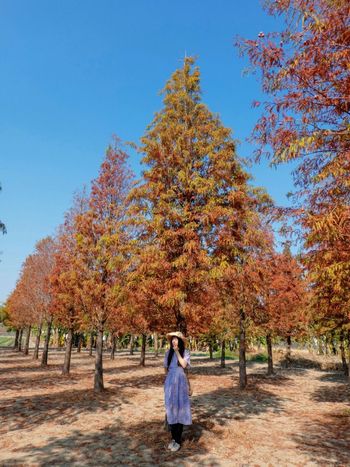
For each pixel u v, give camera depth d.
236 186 8.25
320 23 3.53
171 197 8.36
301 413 9.47
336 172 3.68
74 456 5.48
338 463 5.27
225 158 8.27
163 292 8.02
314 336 19.91
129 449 5.84
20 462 5.20
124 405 9.80
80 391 12.10
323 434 7.12
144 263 7.68
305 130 3.99
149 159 8.63
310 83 3.74
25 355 35.00
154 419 8.09
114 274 12.22
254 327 15.12
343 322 14.68
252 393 12.77
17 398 10.68
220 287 9.12
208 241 8.11
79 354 39.12
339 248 4.18
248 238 8.63
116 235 9.24
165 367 6.49
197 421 7.94
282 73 3.81
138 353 43.50
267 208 4.46
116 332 23.16
